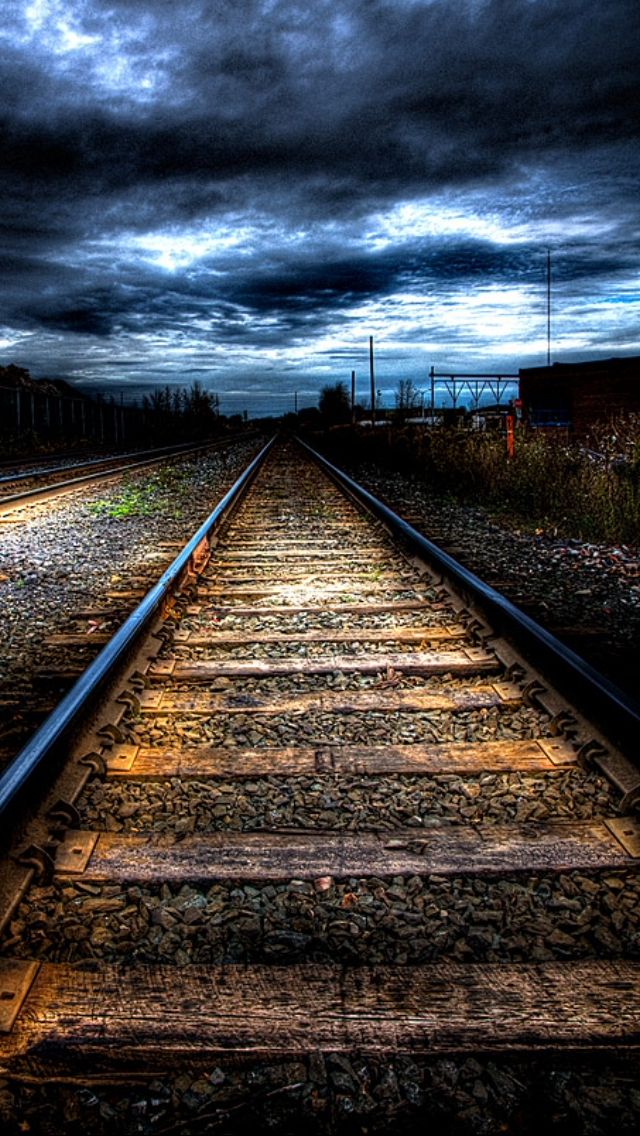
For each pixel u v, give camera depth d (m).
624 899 2.20
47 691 4.03
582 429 24.73
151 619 4.83
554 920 2.12
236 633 4.93
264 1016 1.75
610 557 7.64
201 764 3.03
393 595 5.92
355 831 2.57
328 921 2.13
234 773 2.96
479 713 3.58
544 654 3.80
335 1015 1.75
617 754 2.97
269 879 2.30
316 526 10.09
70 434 43.03
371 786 2.89
